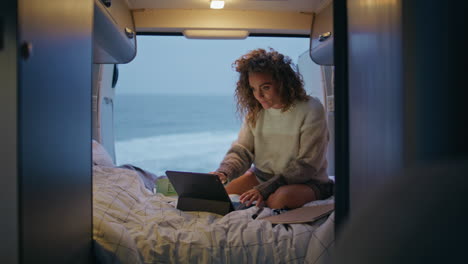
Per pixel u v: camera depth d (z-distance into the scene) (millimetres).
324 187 2553
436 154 659
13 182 1055
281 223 1891
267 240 1773
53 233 1252
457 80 606
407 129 848
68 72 1376
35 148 1138
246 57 2641
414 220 253
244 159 2787
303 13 3428
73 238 1418
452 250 236
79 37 1479
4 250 1063
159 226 1865
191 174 2176
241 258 1725
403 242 248
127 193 2217
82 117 1518
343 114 1362
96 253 1625
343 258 268
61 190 1318
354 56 1285
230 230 1834
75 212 1441
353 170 1302
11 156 1055
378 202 279
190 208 2248
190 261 1697
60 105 1311
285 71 2490
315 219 1875
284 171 2471
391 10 976
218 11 3326
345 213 1353
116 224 1709
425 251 239
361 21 1217
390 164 984
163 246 1709
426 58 740
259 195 2326
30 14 1104
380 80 1067
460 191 250
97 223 1668
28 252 1096
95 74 3953
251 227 1830
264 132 2697
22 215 1064
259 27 3379
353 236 273
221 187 2117
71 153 1409
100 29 2367
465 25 594
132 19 3223
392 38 962
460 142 586
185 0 3070
